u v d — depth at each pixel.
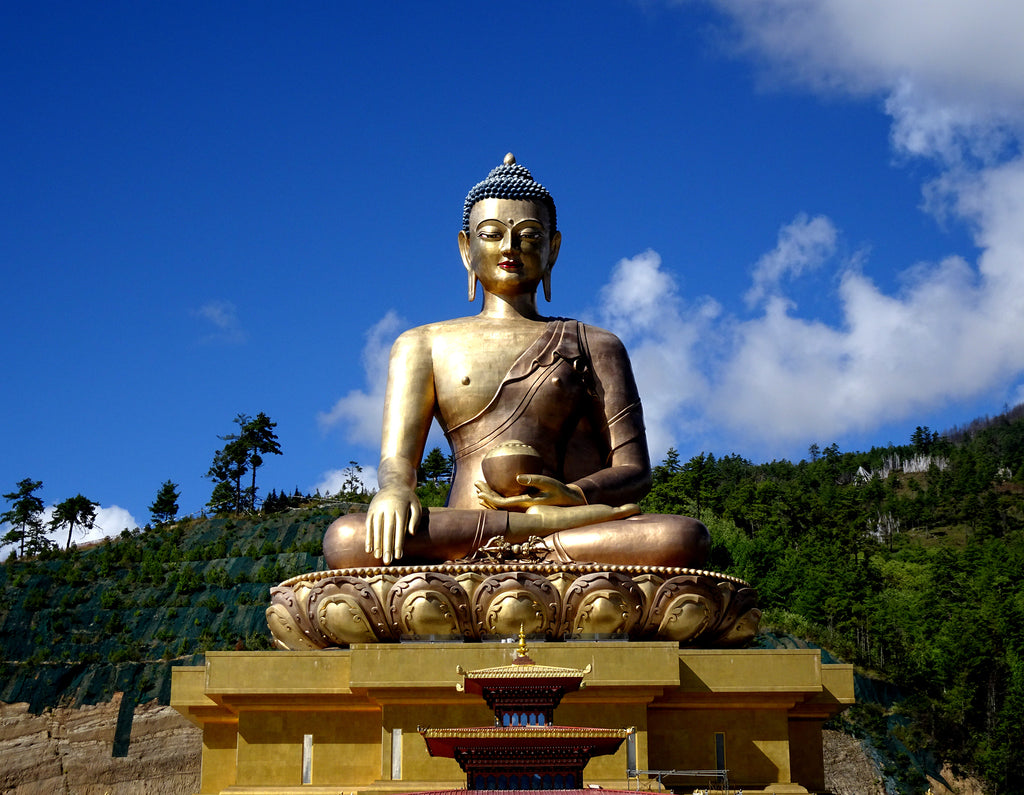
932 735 40.03
